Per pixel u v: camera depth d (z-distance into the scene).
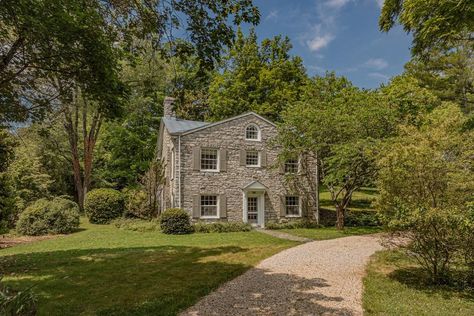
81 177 27.42
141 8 5.35
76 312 4.84
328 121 15.22
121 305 5.12
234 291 5.84
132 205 18.45
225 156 16.97
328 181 15.52
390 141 11.77
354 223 18.16
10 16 5.08
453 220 5.39
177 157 16.12
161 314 4.73
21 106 7.33
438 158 6.04
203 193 16.41
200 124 18.91
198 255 9.17
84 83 6.57
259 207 17.42
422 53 7.50
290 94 26.28
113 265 7.96
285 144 16.88
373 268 7.59
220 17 5.07
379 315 4.75
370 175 14.84
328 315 4.72
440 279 6.43
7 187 10.39
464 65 23.50
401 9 7.25
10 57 6.16
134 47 6.32
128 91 6.95
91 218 18.39
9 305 3.48
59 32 5.21
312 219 18.30
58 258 8.93
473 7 5.63
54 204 15.08
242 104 26.70
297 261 8.28
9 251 10.37
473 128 6.90
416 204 6.00
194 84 6.54
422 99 17.91
